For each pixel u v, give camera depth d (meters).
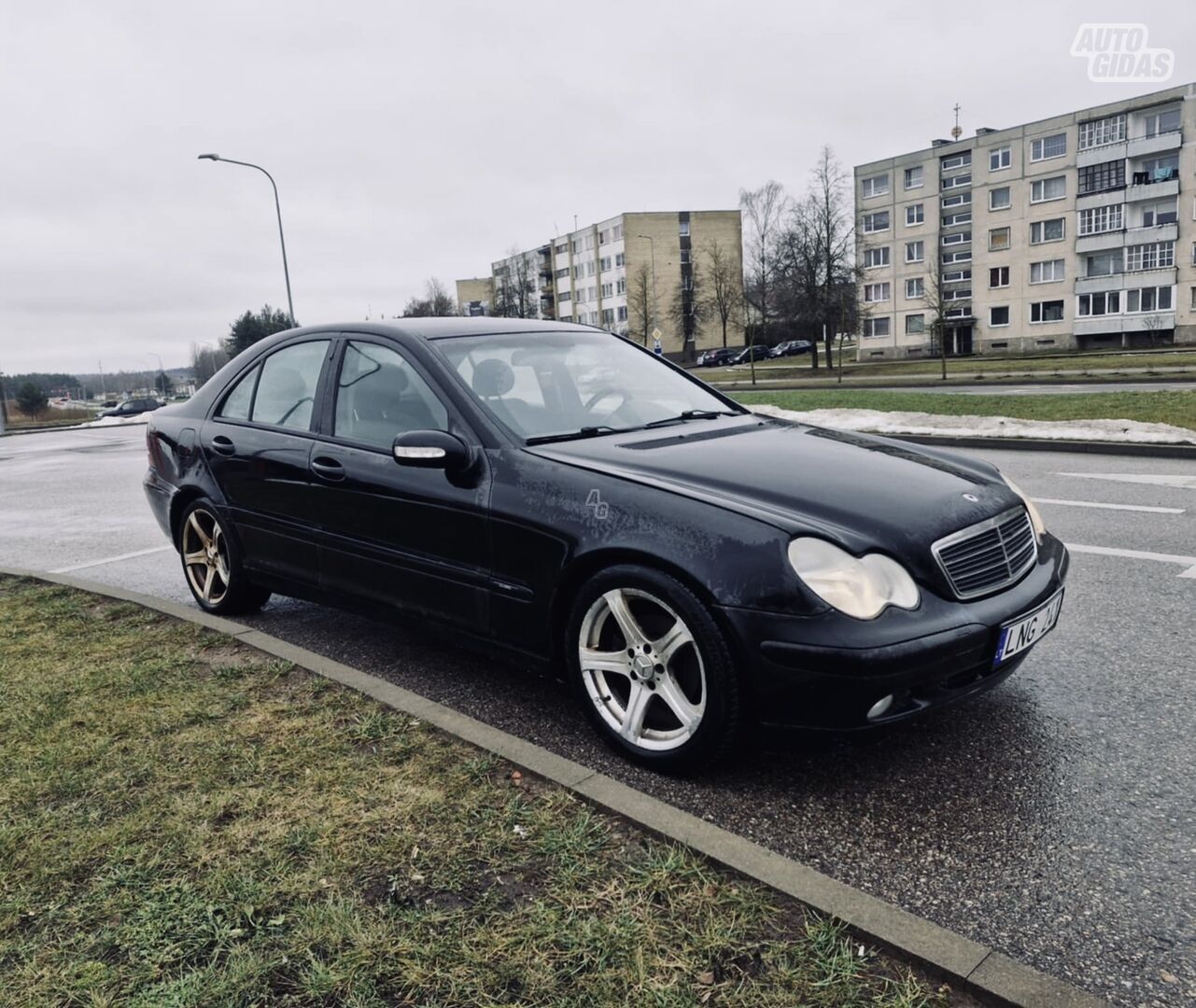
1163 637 4.13
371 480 3.75
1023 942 2.12
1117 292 58.25
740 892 2.21
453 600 3.51
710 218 89.94
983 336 65.38
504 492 3.28
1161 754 3.03
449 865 2.36
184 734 3.21
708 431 3.73
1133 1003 1.91
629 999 1.88
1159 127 55.38
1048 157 60.25
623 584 2.92
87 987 1.96
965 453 10.81
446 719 3.21
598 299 96.19
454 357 3.83
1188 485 7.69
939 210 66.44
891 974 1.94
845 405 18.06
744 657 2.68
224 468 4.58
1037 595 3.00
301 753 3.02
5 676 3.90
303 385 4.33
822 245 54.16
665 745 2.95
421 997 1.91
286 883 2.30
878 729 2.67
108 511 9.84
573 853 2.40
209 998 1.92
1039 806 2.72
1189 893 2.28
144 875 2.35
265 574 4.46
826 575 2.64
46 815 2.68
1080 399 14.99
